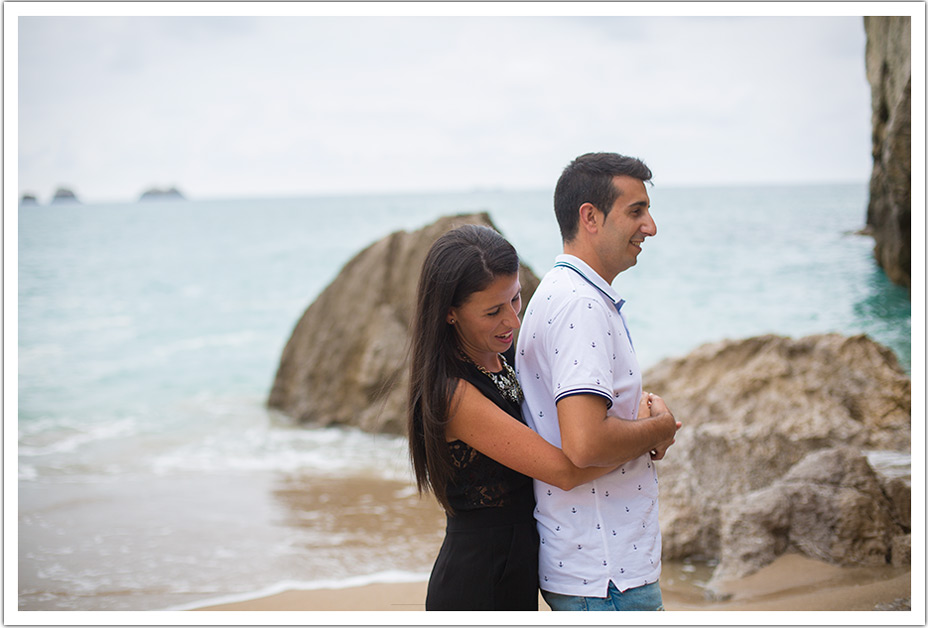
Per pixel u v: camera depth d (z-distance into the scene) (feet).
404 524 18.63
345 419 29.30
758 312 55.42
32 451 27.63
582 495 7.07
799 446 16.55
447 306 6.93
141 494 21.77
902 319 46.80
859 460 13.85
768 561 13.02
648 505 7.27
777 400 19.62
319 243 127.95
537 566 7.32
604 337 6.84
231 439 28.58
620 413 7.15
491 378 7.24
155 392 39.01
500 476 7.06
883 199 46.80
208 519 19.33
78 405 36.19
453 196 224.74
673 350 48.47
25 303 72.59
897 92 35.58
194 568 15.79
